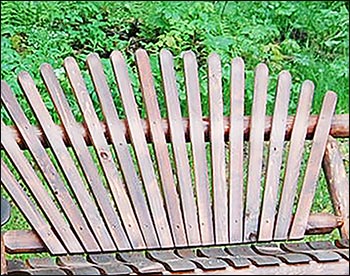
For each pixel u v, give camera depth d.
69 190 2.40
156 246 2.30
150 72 2.44
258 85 2.48
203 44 3.97
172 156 2.44
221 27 4.33
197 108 2.44
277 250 2.27
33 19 4.00
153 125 2.40
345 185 2.43
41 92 3.19
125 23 4.12
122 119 2.43
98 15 4.09
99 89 2.39
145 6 4.35
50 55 3.75
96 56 2.42
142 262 2.14
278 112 2.48
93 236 2.27
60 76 3.29
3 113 2.78
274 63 4.38
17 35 3.87
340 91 4.45
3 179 2.22
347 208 2.41
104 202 2.31
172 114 2.42
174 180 2.38
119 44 3.89
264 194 2.40
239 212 2.38
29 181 2.26
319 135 2.47
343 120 2.50
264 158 2.80
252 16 4.82
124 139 2.37
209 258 2.16
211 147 2.42
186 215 2.35
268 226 2.37
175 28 4.04
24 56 3.72
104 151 2.35
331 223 2.41
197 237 2.33
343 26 4.83
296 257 2.14
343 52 4.75
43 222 2.24
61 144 2.32
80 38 3.94
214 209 2.37
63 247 2.24
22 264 2.16
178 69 3.54
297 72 4.46
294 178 2.43
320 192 3.51
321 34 4.86
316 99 4.33
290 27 4.92
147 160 2.37
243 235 2.35
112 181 2.34
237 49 4.24
